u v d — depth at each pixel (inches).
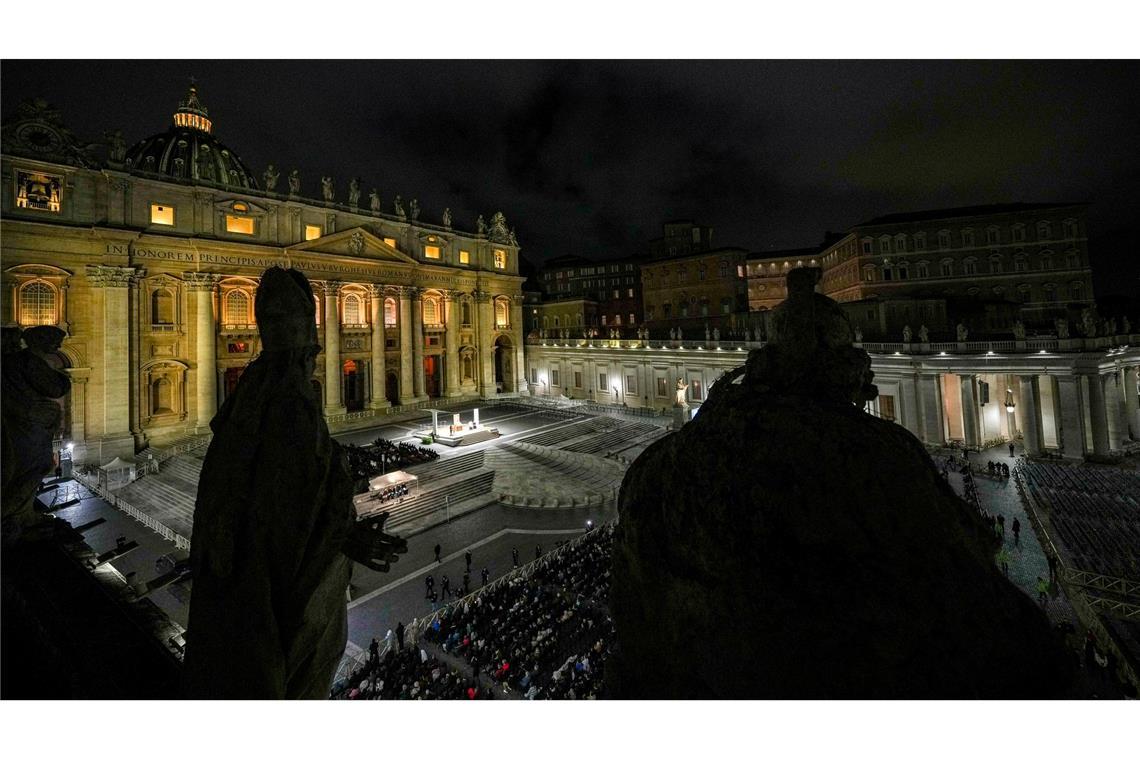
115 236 1624.0
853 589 173.3
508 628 797.9
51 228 1519.4
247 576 227.0
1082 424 1355.8
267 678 223.3
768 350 256.8
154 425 1732.3
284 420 237.1
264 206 1985.7
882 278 2433.6
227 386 1932.8
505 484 1501.0
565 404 2593.5
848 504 182.9
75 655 299.1
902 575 172.1
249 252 1932.8
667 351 2359.7
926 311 1829.5
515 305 2999.5
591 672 664.4
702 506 208.4
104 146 1657.2
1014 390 1685.5
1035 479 1252.5
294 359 249.9
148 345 1724.9
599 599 874.1
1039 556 895.1
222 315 1905.8
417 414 2330.2
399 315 2438.5
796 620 178.5
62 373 419.8
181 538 992.2
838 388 239.0
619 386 2603.3
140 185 1713.8
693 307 2851.9
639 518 235.3
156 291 1758.1
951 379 1759.4
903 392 1598.2
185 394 1807.3
